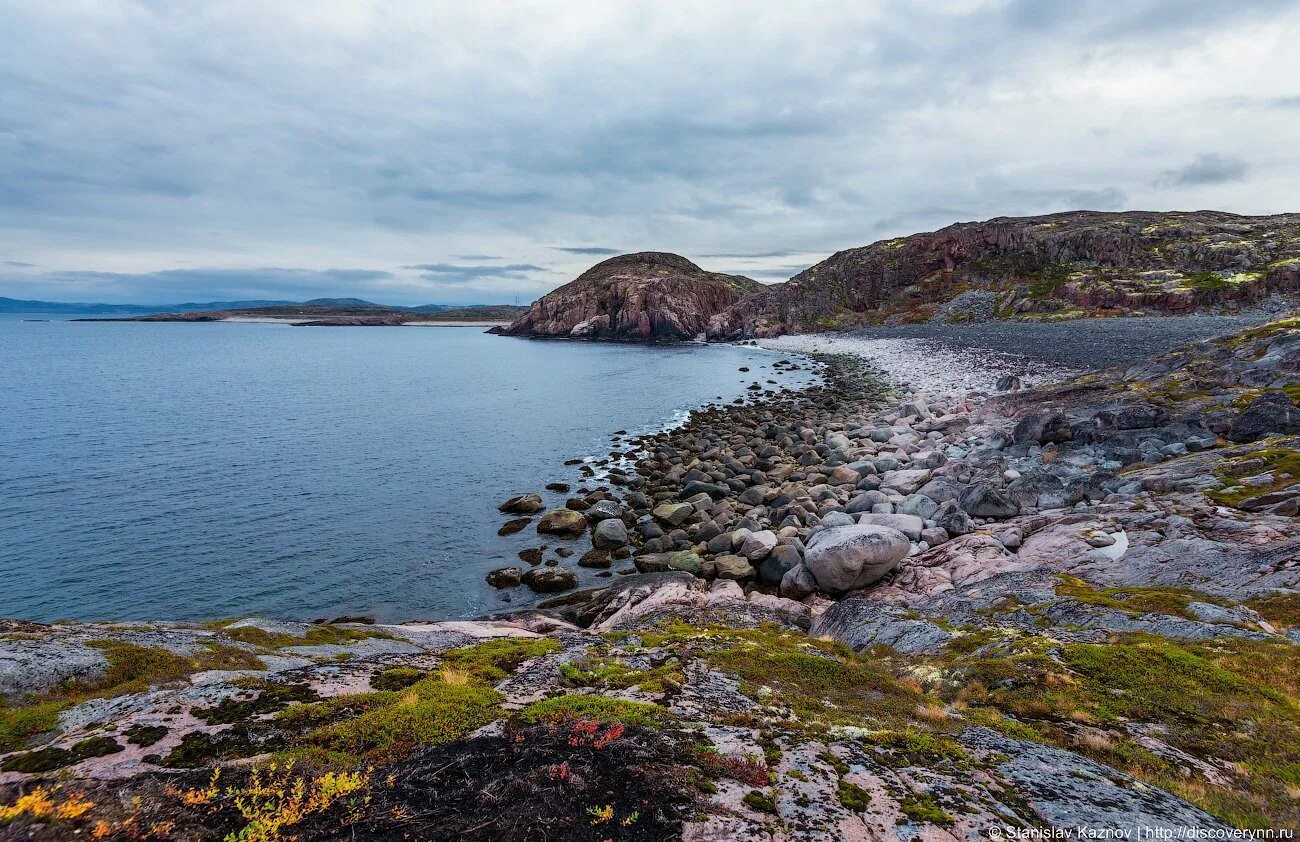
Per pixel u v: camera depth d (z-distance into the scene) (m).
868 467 45.50
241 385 105.50
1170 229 167.75
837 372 108.19
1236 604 17.70
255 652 15.80
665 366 130.38
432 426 70.44
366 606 30.14
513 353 171.25
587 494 45.06
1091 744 11.59
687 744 9.70
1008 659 15.70
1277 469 27.25
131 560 34.38
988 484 33.38
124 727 10.45
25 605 29.45
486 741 9.22
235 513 41.75
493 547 37.00
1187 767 10.77
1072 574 22.89
